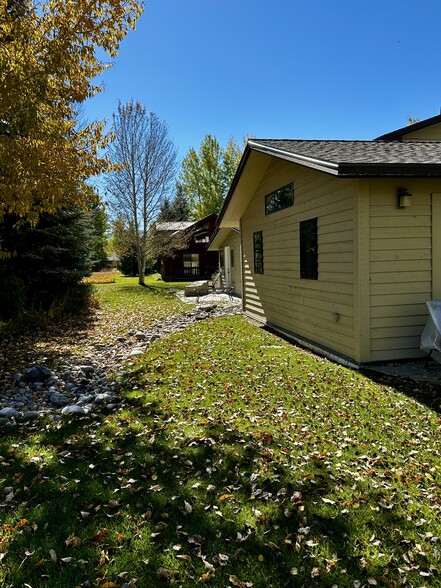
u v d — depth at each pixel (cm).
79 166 583
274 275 860
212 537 207
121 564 189
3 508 230
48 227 1136
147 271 3825
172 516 224
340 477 261
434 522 213
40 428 350
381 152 552
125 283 2448
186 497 241
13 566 186
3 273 943
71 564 188
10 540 203
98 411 390
